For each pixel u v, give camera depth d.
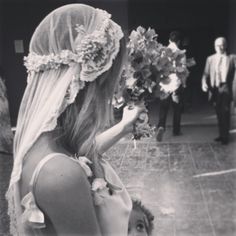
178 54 1.34
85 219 0.90
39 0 4.29
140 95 1.32
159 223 3.02
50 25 1.01
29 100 1.03
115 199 1.06
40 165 0.91
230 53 5.38
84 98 1.00
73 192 0.88
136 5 3.32
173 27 4.14
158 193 3.45
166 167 4.11
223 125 5.25
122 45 1.07
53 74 1.00
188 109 5.52
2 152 4.11
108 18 1.03
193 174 4.04
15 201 1.00
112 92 1.06
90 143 1.02
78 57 0.97
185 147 4.82
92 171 1.08
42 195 0.89
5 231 2.50
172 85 1.34
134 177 3.26
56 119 0.96
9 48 4.59
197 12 4.55
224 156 4.60
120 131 1.28
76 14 1.01
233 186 3.75
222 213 3.22
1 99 4.20
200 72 5.50
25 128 1.03
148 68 1.30
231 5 4.79
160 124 4.76
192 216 3.12
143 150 3.37
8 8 4.62
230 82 5.43
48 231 0.94
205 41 5.00
